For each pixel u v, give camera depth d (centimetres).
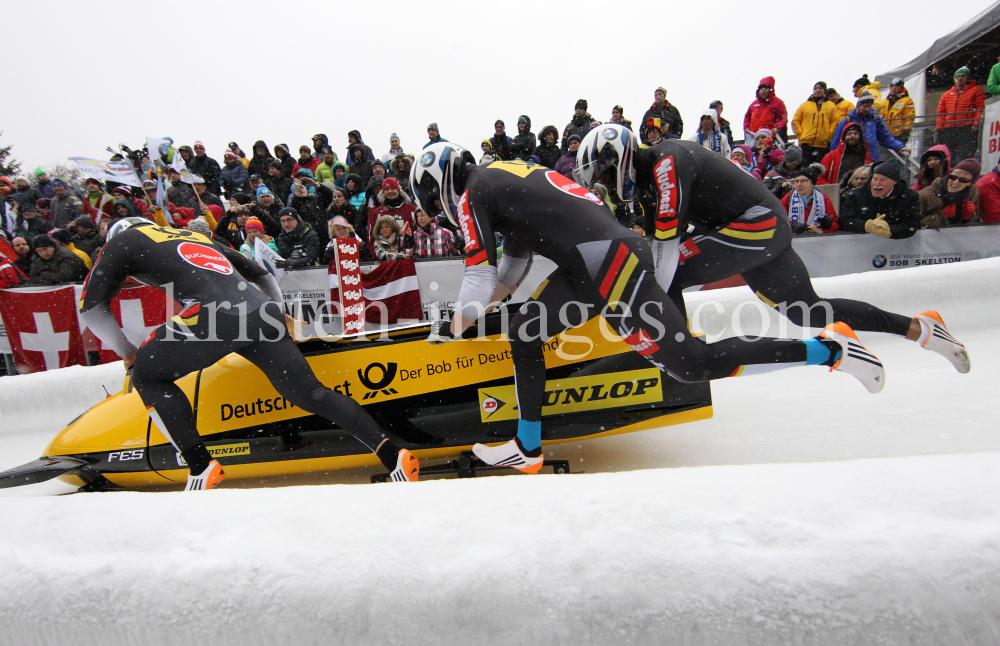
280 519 106
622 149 229
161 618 93
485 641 83
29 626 99
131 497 124
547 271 489
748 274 252
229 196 703
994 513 83
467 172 220
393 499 108
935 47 695
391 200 546
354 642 86
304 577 91
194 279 216
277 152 709
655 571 82
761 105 667
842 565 79
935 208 477
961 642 74
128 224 227
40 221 633
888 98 657
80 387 395
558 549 88
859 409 261
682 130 654
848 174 525
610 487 102
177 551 101
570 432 235
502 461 223
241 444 245
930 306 367
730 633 77
